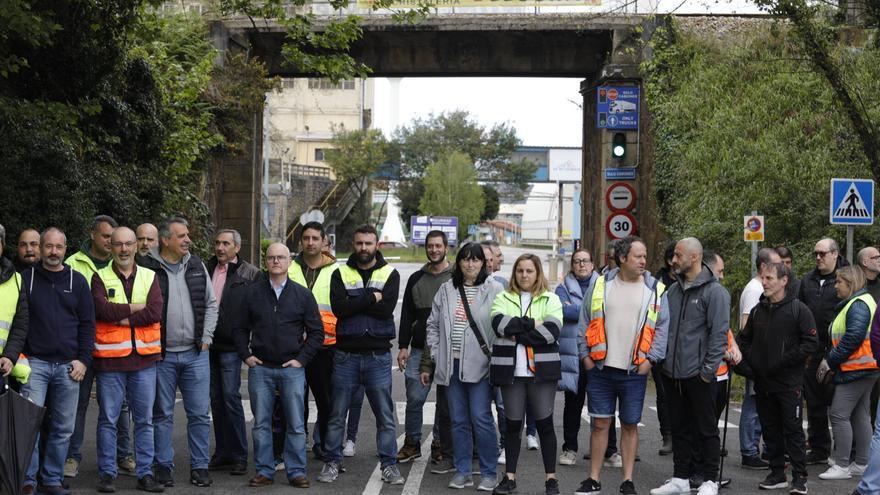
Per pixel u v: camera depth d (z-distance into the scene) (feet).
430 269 34.06
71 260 29.55
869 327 31.55
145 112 62.85
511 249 376.27
